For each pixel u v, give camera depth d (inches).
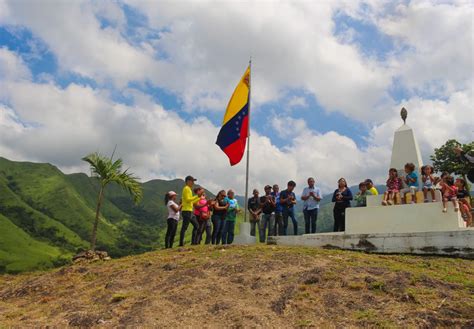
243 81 594.2
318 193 551.5
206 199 565.9
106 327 272.4
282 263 368.8
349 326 249.9
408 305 267.7
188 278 347.6
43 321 295.7
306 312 274.5
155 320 272.7
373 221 466.9
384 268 338.6
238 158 579.2
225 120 594.9
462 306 258.1
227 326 260.7
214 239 549.6
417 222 439.2
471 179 507.8
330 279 320.5
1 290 431.2
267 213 562.6
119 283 359.3
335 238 458.3
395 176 488.7
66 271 429.7
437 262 366.0
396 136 561.9
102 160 615.2
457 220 416.8
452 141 1098.7
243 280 333.4
